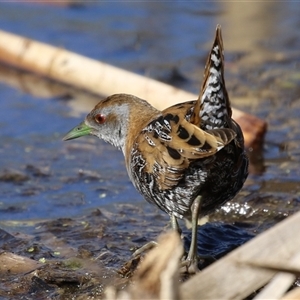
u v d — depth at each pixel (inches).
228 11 794.8
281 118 556.7
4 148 521.7
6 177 473.4
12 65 644.7
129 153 380.5
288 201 420.8
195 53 695.7
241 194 429.1
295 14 781.9
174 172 326.6
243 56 686.5
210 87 310.2
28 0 807.7
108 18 782.5
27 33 727.1
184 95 546.3
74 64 613.3
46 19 769.6
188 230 396.2
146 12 799.1
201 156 311.7
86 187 463.2
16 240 386.3
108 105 403.9
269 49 701.3
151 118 381.7
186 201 341.7
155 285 235.3
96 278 341.4
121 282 336.2
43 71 629.0
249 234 389.7
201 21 772.6
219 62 307.4
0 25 741.9
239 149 324.5
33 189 458.6
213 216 415.2
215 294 244.8
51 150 519.8
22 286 338.6
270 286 244.8
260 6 800.9
